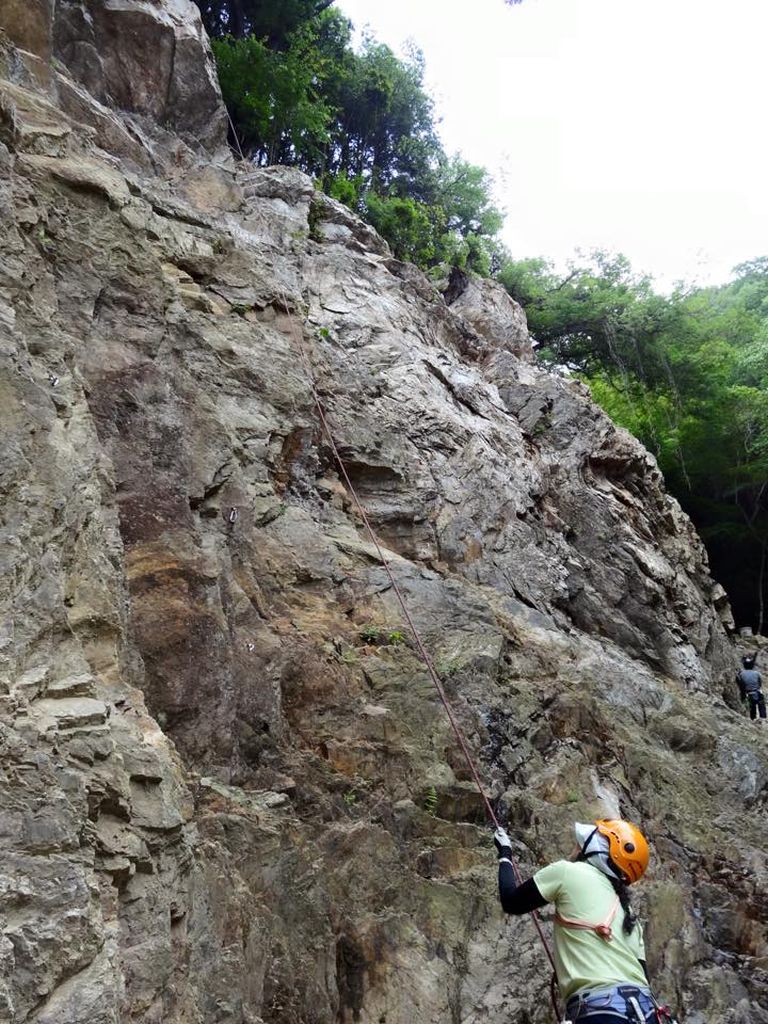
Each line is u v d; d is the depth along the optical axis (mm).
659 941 7613
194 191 11625
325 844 6363
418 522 10344
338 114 20812
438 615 9094
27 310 5973
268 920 5574
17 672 4441
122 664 5527
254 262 10836
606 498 13586
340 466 9891
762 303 30922
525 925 6758
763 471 23250
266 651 7227
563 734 9047
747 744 11188
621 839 4320
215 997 4797
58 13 11531
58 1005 3646
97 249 7555
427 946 6285
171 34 12477
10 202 6270
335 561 8828
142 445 6930
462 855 7023
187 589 6547
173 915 4727
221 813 5812
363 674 7941
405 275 14281
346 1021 5797
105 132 10750
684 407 23125
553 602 11375
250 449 8906
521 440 13148
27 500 4902
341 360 11195
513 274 22578
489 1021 6184
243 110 16328
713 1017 7465
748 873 8977
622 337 22438
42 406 5320
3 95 7172
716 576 25016
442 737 7848
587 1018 3805
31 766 4043
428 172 22438
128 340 7402
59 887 3838
